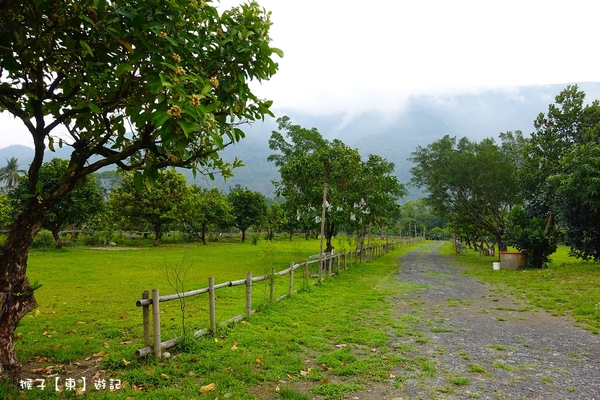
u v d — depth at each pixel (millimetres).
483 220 25109
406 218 73688
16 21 3670
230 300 9453
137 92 4191
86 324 7062
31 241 4098
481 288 12898
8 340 4043
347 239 22891
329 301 9695
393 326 7531
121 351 5301
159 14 3594
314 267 17516
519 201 23906
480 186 24578
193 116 2871
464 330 7391
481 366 5383
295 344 6031
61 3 3611
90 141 4512
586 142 17859
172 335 6035
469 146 26547
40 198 3973
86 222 25250
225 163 4750
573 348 6289
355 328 7230
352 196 16453
